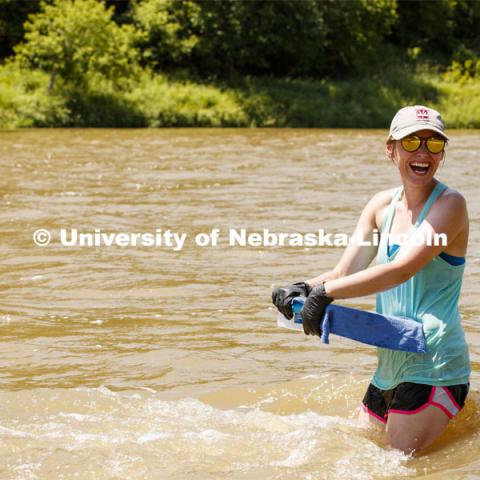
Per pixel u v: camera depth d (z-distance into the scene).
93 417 4.44
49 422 4.36
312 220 10.65
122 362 5.40
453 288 4.13
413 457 3.89
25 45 34.53
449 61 50.56
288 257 8.42
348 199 12.57
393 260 4.17
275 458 3.86
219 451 3.95
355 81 43.12
